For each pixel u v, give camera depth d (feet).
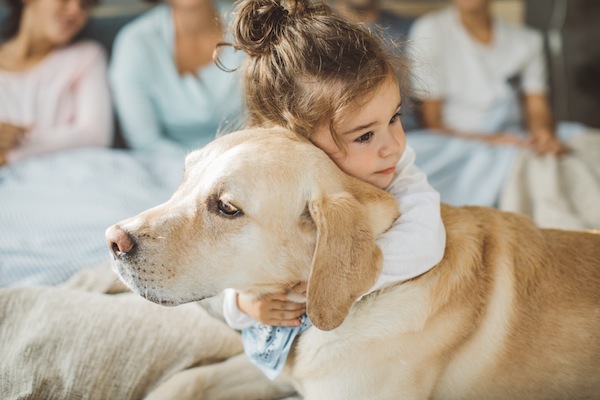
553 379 5.13
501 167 9.98
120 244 4.53
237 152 4.68
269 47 5.22
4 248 7.84
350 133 4.89
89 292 6.29
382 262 4.52
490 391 5.18
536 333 5.07
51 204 8.82
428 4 14.24
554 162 10.07
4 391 5.43
